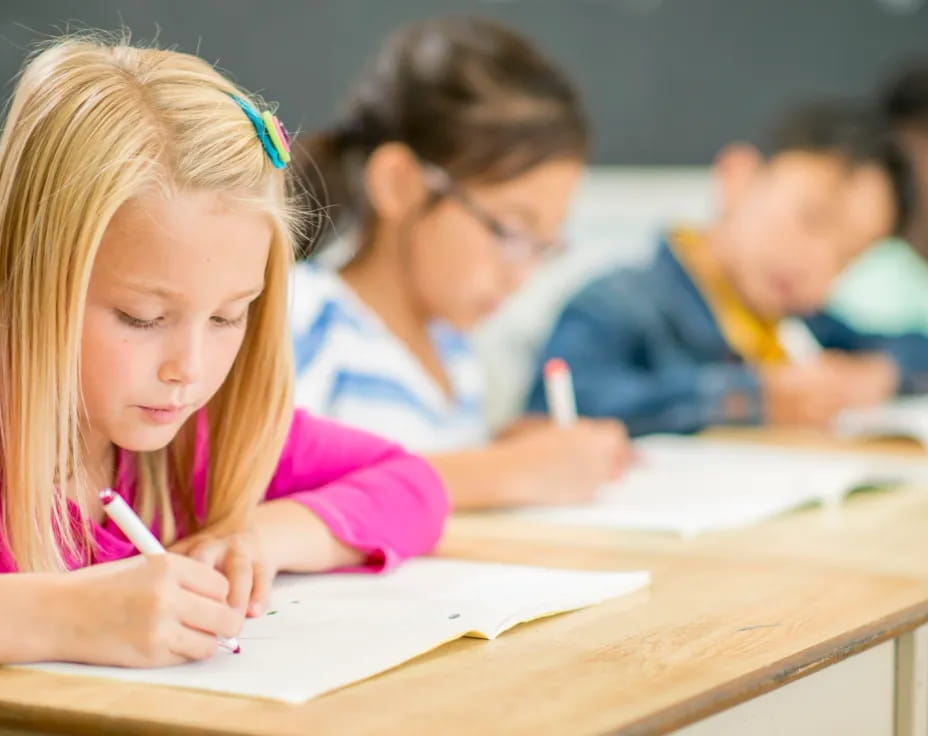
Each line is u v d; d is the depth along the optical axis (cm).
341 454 128
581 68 323
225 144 96
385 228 199
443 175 197
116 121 94
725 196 293
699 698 82
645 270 276
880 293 372
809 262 286
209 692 82
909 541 140
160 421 97
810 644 95
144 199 92
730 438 234
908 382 306
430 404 196
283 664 88
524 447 164
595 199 323
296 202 110
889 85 358
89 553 107
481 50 201
